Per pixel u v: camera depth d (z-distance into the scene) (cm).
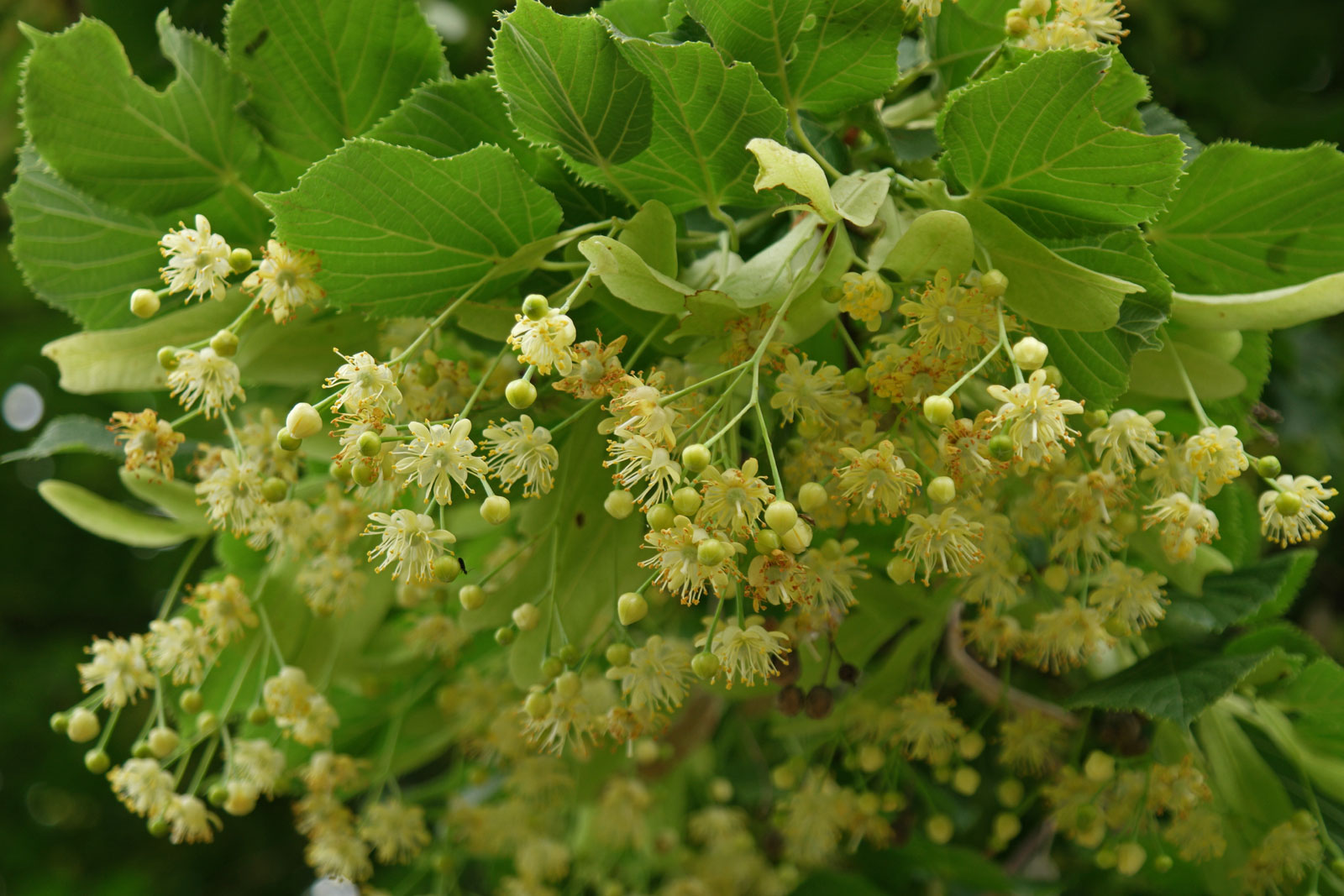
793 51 46
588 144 45
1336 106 77
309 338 49
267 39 49
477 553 56
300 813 57
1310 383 80
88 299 51
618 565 49
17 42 87
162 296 52
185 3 70
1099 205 44
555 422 49
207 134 50
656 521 42
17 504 120
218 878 120
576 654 48
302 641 53
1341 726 50
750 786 79
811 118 48
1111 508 48
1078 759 55
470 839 66
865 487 44
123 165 50
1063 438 43
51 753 121
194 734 54
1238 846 52
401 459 43
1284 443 79
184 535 54
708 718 65
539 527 49
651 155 45
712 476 42
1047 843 72
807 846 62
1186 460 45
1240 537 52
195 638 51
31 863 118
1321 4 84
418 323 48
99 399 107
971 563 48
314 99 50
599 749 58
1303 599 86
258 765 53
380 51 50
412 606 55
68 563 124
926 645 54
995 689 58
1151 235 49
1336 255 48
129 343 49
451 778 67
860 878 62
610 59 43
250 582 54
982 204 44
